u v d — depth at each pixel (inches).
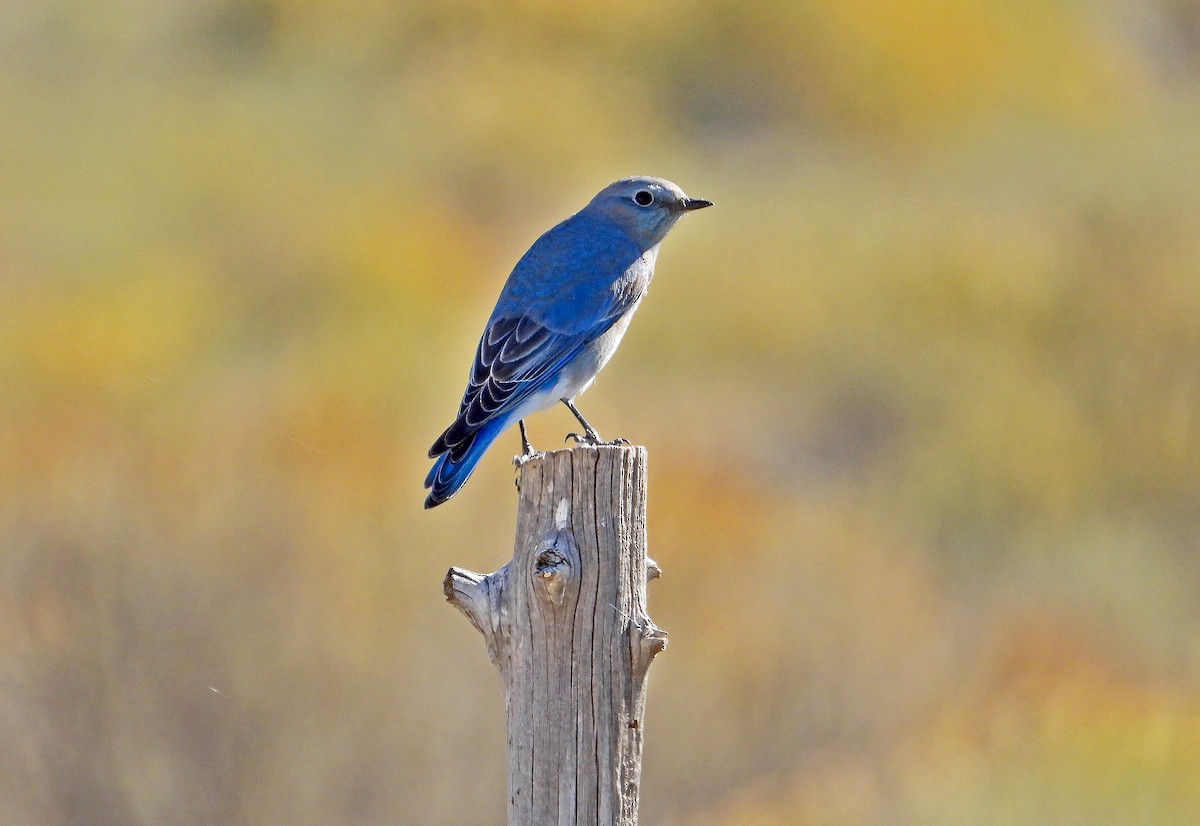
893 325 1013.8
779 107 1574.8
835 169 1443.2
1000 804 518.3
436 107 1434.5
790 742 571.8
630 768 246.5
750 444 905.5
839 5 1585.9
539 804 245.6
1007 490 855.1
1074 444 882.1
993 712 572.7
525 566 246.8
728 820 551.5
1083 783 520.1
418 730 517.7
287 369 929.5
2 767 510.6
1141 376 930.1
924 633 632.4
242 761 511.8
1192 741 537.3
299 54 1539.1
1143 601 752.3
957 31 1595.7
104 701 511.8
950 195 1289.4
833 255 1109.7
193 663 518.0
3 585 527.5
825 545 652.7
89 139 1285.7
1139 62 1688.0
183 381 911.0
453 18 1576.0
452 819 515.5
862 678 588.4
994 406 915.4
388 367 909.2
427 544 556.7
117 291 1030.4
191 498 554.6
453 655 526.0
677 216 385.4
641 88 1550.2
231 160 1261.1
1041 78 1590.8
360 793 512.7
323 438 709.3
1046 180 1305.4
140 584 530.6
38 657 515.8
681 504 672.4
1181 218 1178.0
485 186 1393.9
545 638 245.3
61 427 700.7
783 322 1004.6
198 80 1488.7
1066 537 830.5
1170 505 863.7
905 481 868.0
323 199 1222.3
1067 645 658.8
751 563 619.5
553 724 245.1
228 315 1051.9
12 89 1384.1
